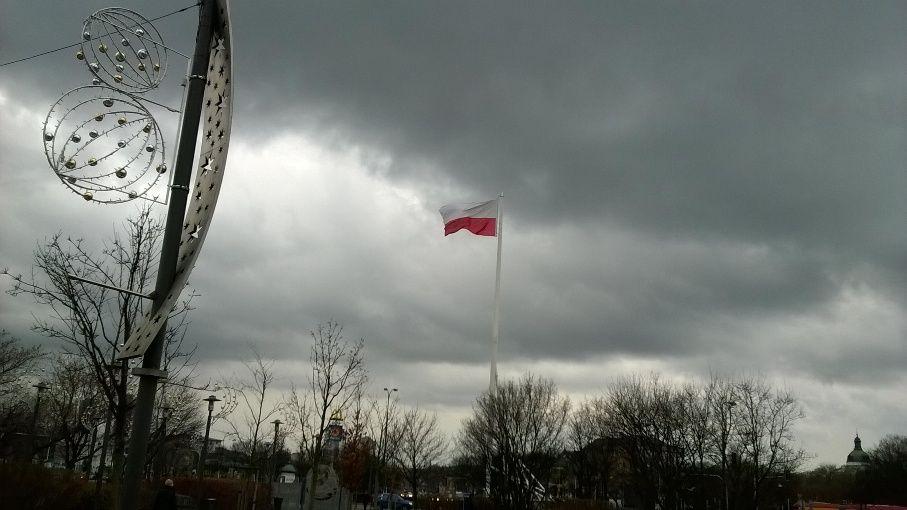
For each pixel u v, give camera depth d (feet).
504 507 93.20
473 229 110.32
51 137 29.68
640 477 124.67
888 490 293.43
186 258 29.84
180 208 29.89
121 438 50.88
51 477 54.90
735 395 135.03
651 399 140.26
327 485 118.52
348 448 130.21
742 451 127.54
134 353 28.09
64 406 101.35
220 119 31.30
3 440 79.05
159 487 96.37
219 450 171.01
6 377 116.57
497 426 101.65
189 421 135.74
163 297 29.12
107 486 61.41
